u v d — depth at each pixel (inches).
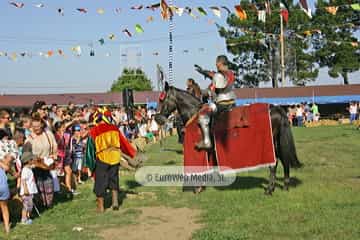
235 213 305.3
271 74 1843.0
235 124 353.1
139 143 731.4
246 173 463.2
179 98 383.6
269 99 1525.6
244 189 383.2
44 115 392.5
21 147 358.9
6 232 281.0
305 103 1461.6
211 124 358.0
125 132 711.1
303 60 1792.6
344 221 274.8
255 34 1710.1
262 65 1899.6
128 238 265.3
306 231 259.4
